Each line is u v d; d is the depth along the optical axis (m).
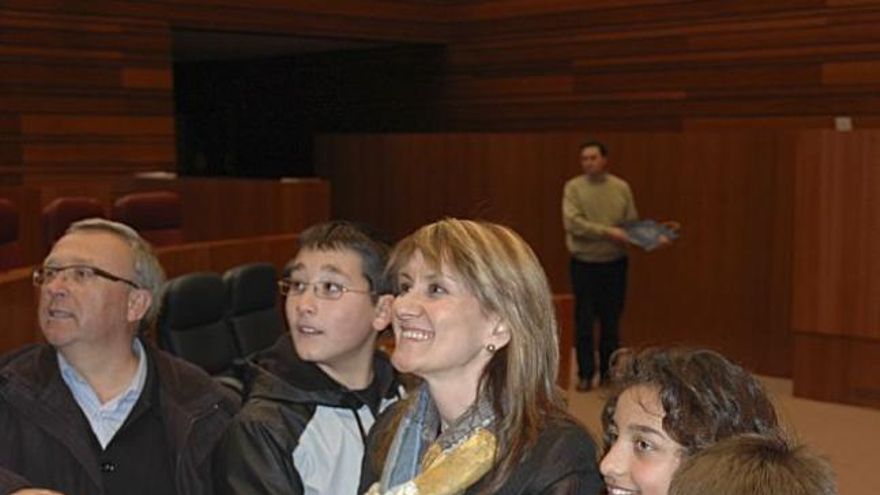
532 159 8.62
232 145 12.66
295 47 10.93
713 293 7.75
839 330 6.57
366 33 9.80
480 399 1.59
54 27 8.27
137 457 2.29
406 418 1.71
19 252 5.86
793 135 7.30
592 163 6.93
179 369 2.42
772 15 8.13
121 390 2.34
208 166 12.95
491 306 1.58
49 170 8.29
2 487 1.89
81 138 8.42
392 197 9.53
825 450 5.62
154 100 8.77
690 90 8.62
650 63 8.84
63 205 6.14
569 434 1.56
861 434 5.94
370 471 1.80
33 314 3.72
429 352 1.59
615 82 9.07
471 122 10.12
